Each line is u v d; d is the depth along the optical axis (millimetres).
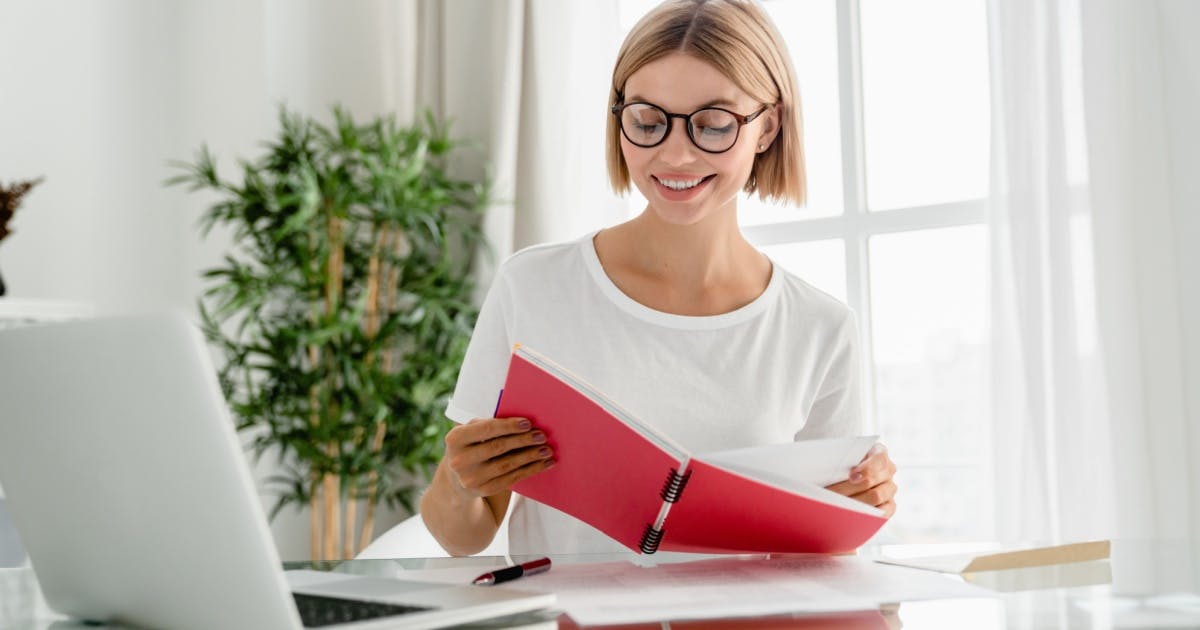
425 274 3262
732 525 987
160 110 3559
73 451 730
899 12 3020
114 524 723
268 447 3404
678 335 1409
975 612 755
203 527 648
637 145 1295
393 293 3271
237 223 3506
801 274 3127
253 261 3469
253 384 3430
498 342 1463
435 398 3123
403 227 3189
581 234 3197
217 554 644
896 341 3020
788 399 1429
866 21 3055
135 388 662
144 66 3527
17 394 762
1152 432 2322
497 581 926
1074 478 2422
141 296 3471
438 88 3455
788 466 1026
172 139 3574
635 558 1096
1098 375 2426
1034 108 2523
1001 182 2586
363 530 3236
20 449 783
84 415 708
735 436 1387
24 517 819
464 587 792
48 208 3268
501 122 3215
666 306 1431
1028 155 2521
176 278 3553
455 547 1366
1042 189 2516
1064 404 2441
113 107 3438
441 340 3279
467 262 3363
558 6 3227
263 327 3133
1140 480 2314
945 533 2988
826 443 1024
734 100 1289
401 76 3482
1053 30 2490
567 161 3215
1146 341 2338
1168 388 2316
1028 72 2527
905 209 2967
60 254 3289
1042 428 2473
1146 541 1120
